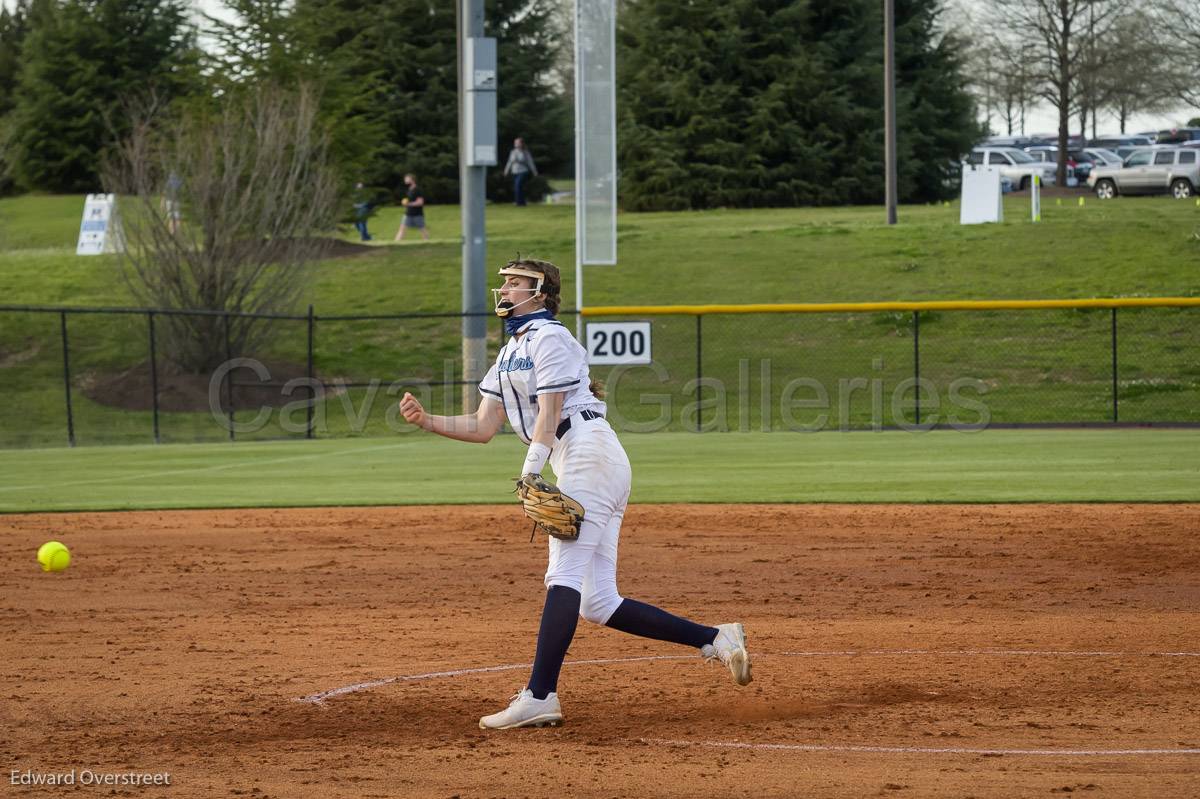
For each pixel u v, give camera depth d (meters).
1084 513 47.03
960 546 40.88
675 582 35.53
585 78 83.00
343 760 19.56
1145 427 80.56
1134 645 27.28
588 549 21.14
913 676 24.70
